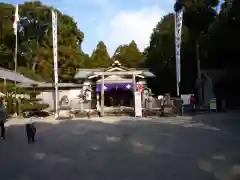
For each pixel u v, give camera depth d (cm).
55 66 3123
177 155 1073
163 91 5350
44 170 905
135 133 1711
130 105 4284
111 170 881
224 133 1586
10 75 4153
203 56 4806
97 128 2016
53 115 3266
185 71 5112
